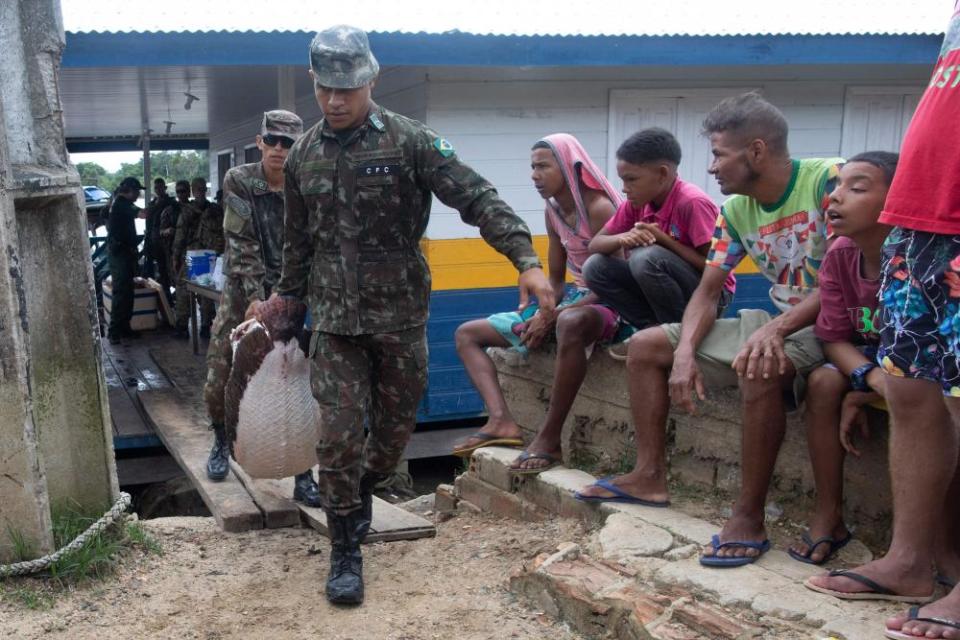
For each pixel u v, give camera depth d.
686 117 7.59
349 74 3.23
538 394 4.80
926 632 2.58
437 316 7.03
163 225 11.72
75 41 5.79
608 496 3.82
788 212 3.49
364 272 3.39
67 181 3.75
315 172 3.38
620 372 4.26
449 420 7.45
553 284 4.83
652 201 4.07
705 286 3.66
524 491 4.34
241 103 11.52
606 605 3.13
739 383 3.62
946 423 2.73
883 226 2.96
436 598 3.59
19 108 3.69
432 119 6.88
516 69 7.03
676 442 4.09
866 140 8.05
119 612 3.49
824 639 2.68
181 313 11.29
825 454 3.21
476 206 3.38
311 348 3.56
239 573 3.89
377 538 4.25
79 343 3.86
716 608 2.96
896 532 2.88
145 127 16.81
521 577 3.52
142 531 4.21
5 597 3.50
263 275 4.75
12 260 3.45
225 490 4.88
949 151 2.52
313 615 3.47
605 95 7.32
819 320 3.21
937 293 2.58
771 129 3.40
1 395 3.49
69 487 3.88
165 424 6.93
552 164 4.43
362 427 3.51
